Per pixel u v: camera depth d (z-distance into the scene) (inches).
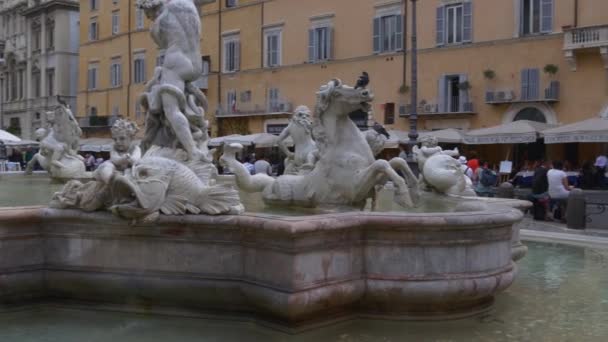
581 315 235.6
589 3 1129.4
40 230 225.8
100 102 2119.8
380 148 291.4
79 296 229.1
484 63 1262.3
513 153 1205.7
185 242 214.4
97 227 221.0
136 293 220.5
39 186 433.7
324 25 1517.0
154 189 210.1
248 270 207.9
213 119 1753.2
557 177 606.9
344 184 246.2
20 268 222.4
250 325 211.5
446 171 324.2
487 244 221.5
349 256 209.5
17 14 2508.6
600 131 916.6
